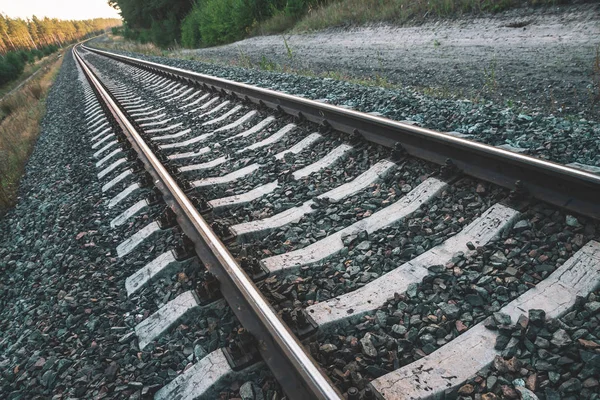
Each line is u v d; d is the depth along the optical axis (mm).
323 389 1833
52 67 42375
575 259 2453
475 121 4574
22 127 13086
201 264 3232
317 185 4062
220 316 2734
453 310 2395
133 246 3760
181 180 4441
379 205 3518
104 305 3188
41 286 3699
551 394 1899
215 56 17688
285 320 2443
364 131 4535
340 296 2662
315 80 7938
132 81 14305
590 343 2031
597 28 7012
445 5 10516
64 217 4832
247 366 2307
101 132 8297
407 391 1994
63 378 2641
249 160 4980
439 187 3404
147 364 2572
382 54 9852
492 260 2645
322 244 3191
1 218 5922
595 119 4391
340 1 15914
